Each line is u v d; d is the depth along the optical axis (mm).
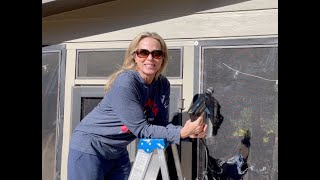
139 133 1976
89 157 2113
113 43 2926
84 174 2115
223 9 2732
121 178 2320
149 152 2006
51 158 3020
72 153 2139
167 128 2012
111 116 2100
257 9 2672
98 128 2119
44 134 3049
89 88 2949
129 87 2002
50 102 3055
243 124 2678
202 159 2734
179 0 2818
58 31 3039
